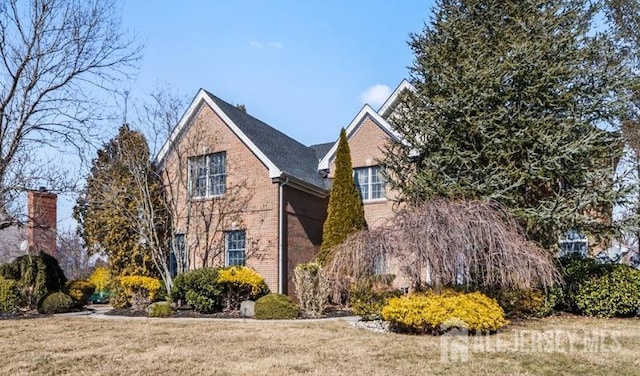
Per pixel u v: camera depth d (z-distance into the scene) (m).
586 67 14.77
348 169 18.81
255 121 22.50
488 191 14.08
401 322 11.08
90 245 20.11
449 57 15.50
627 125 17.27
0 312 16.55
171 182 20.00
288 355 8.77
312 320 13.87
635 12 18.95
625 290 14.00
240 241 19.08
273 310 14.26
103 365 8.13
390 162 16.83
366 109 20.80
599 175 13.81
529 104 14.43
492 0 15.60
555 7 14.93
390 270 12.39
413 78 16.70
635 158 16.95
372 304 12.97
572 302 14.84
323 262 17.97
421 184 15.02
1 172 16.73
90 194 18.73
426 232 10.87
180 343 10.17
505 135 14.15
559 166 13.66
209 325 13.00
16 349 9.66
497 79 14.03
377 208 20.00
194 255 19.47
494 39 15.41
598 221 14.59
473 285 12.04
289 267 18.62
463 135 14.88
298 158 22.30
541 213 13.60
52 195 19.50
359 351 9.05
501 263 11.04
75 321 14.38
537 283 12.11
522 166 14.20
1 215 17.23
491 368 7.65
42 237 21.23
